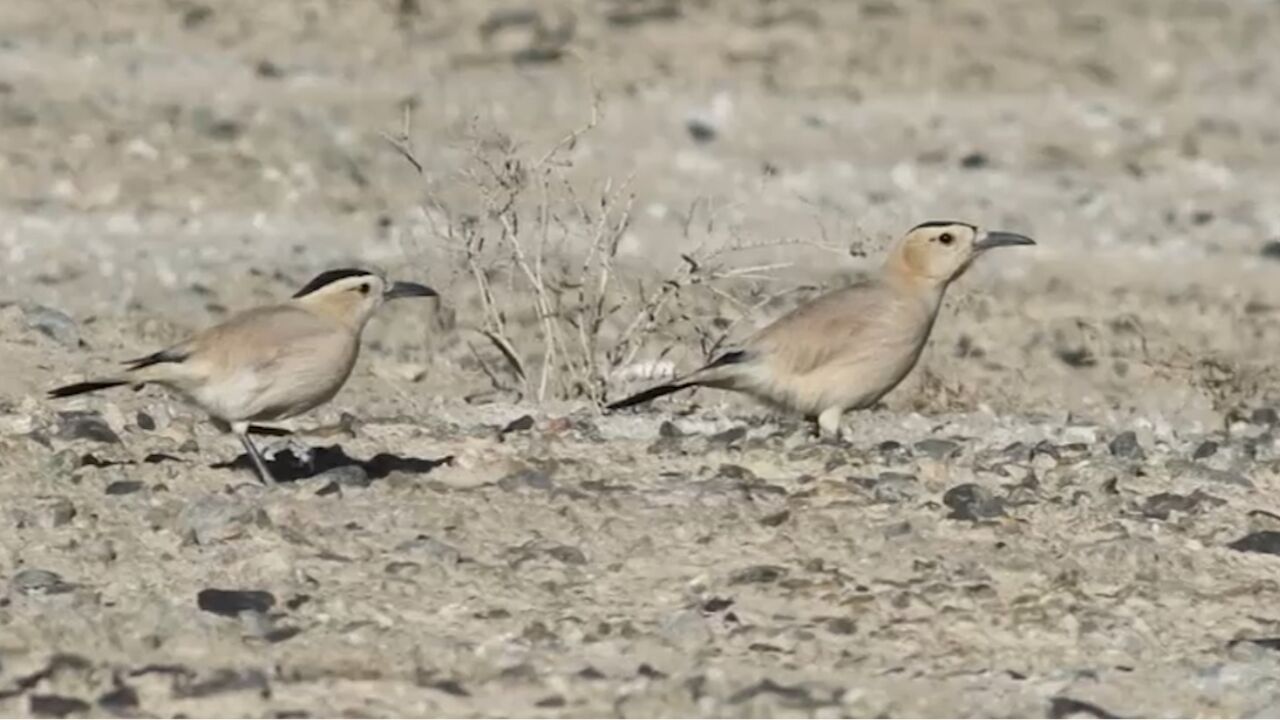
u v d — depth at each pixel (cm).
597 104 3064
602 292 2316
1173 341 2761
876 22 4569
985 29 4562
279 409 1777
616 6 4541
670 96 4012
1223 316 2912
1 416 2002
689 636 1532
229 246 3033
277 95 3878
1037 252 3247
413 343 2584
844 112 4003
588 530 1717
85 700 1405
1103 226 3403
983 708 1437
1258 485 1930
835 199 3428
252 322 1767
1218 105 4206
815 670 1495
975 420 2197
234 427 1780
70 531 1689
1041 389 2488
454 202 3278
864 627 1566
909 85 4200
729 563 1666
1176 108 4169
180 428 1978
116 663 1460
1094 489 1877
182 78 3931
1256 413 2342
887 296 1931
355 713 1391
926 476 1883
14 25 4153
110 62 3981
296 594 1582
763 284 2784
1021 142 3888
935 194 3525
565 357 2295
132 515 1725
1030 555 1702
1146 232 3384
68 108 3669
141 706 1396
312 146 3559
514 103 3916
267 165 3441
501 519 1738
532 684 1445
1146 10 4762
